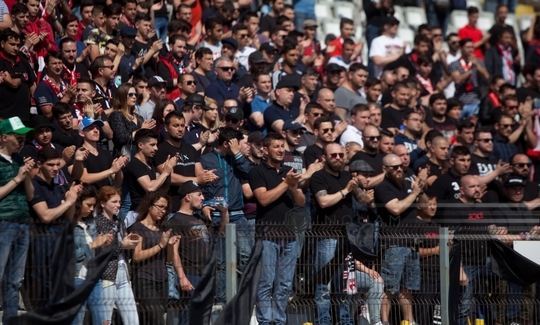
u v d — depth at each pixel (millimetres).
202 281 32969
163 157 39062
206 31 54906
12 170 33281
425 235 36688
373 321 35781
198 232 33562
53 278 30828
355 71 53031
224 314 33156
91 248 32312
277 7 61812
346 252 35469
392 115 51625
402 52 63188
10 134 33219
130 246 32719
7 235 30594
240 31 55281
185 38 49344
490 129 54531
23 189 33031
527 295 38344
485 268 37812
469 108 62250
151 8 54750
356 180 38125
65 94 40719
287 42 52531
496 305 37844
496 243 37844
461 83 62531
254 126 47906
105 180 37875
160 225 34062
